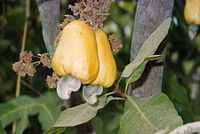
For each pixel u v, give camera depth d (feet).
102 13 2.09
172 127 2.03
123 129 2.14
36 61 2.42
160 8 2.39
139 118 2.13
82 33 2.04
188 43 4.27
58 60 2.03
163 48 2.52
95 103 2.17
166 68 3.44
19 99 3.57
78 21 2.07
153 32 2.24
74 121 2.14
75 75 2.01
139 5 2.43
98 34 2.10
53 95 3.54
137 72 2.26
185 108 3.48
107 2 2.09
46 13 2.53
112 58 2.10
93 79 2.04
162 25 2.17
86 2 2.09
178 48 4.45
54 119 3.42
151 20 2.40
